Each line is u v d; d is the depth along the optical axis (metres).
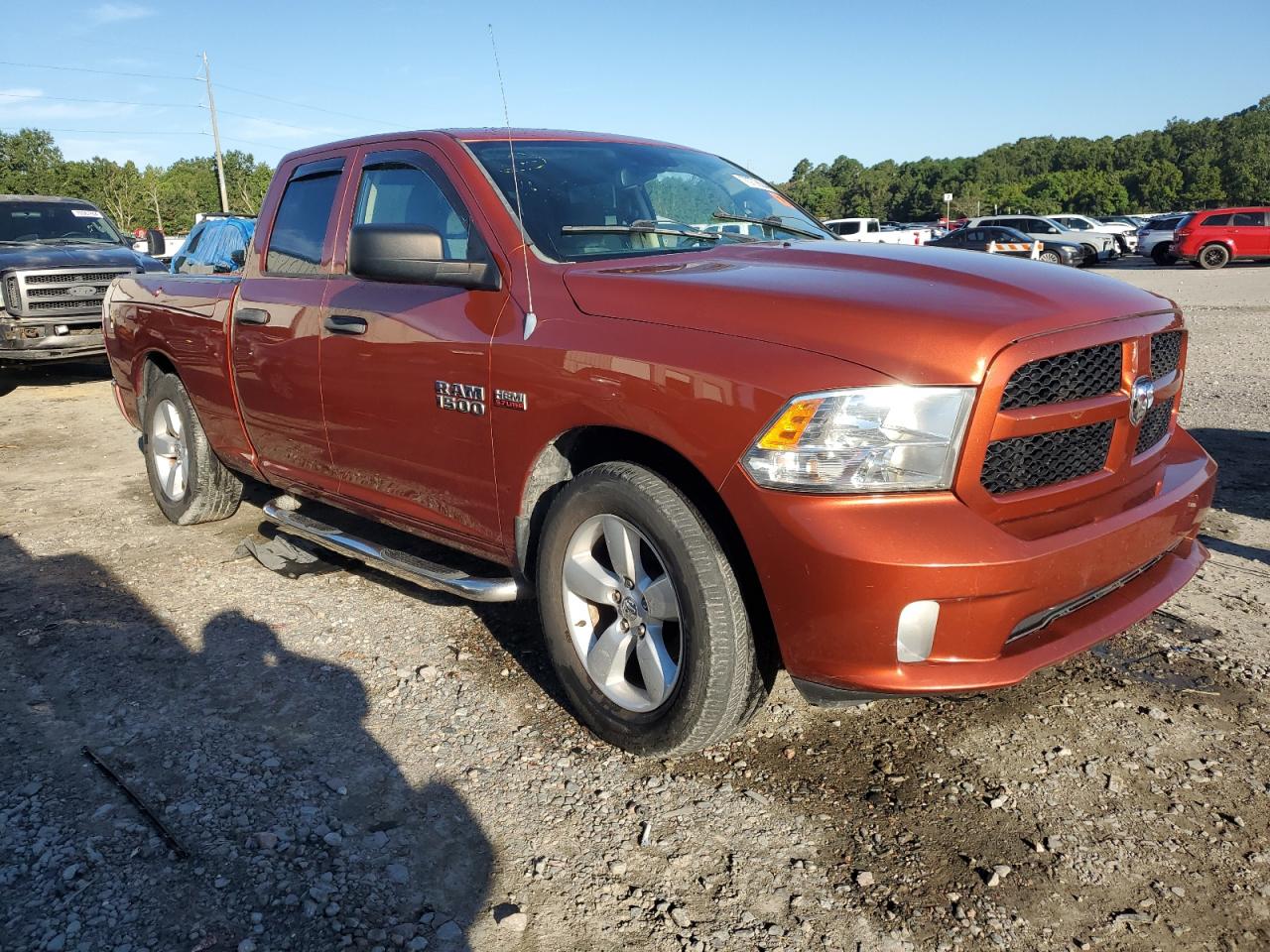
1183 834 2.51
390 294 3.53
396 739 3.03
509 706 3.23
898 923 2.23
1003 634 2.36
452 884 2.38
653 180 3.74
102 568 4.57
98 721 3.14
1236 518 4.94
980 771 2.80
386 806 2.68
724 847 2.50
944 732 3.01
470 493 3.26
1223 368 9.82
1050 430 2.47
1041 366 2.44
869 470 2.31
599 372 2.71
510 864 2.45
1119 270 28.94
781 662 2.77
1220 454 6.20
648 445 2.83
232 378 4.42
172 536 5.07
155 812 2.64
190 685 3.39
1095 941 2.16
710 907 2.29
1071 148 158.75
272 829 2.57
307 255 4.05
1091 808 2.62
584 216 3.34
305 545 4.75
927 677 2.32
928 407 2.30
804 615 2.37
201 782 2.79
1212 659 3.43
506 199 3.29
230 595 4.21
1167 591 2.85
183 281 4.95
